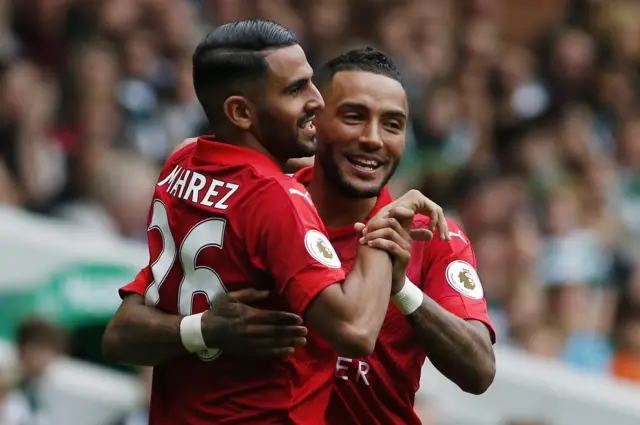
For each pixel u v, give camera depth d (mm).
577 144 36375
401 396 13477
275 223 11812
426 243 13461
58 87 31328
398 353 13320
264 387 12117
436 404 26922
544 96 39625
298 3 38000
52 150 30203
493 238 30656
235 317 11859
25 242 26797
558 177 35188
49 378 25016
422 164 33938
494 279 30266
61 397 25078
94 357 27125
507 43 42844
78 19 33875
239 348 11883
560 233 33000
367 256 12031
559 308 31391
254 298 11922
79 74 31031
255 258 11898
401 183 32594
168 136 31828
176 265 12320
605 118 40125
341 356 12391
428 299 12578
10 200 28719
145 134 31500
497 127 37562
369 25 38562
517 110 38406
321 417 12492
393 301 12484
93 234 28094
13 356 25203
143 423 24500
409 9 39125
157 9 34281
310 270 11703
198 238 12102
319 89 13297
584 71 40688
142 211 29250
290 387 12188
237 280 11992
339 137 13156
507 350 28703
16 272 26750
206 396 12258
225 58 12078
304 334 11883
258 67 12039
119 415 25312
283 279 11797
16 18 33062
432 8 39688
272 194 11891
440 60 38281
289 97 12086
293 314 11805
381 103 13148
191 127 32312
